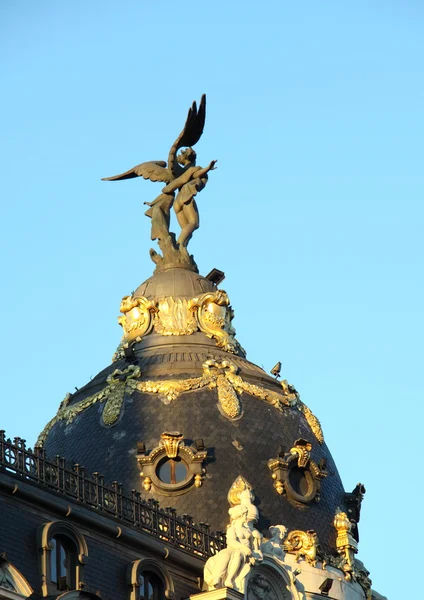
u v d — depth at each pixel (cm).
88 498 16375
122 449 19300
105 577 16038
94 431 19575
